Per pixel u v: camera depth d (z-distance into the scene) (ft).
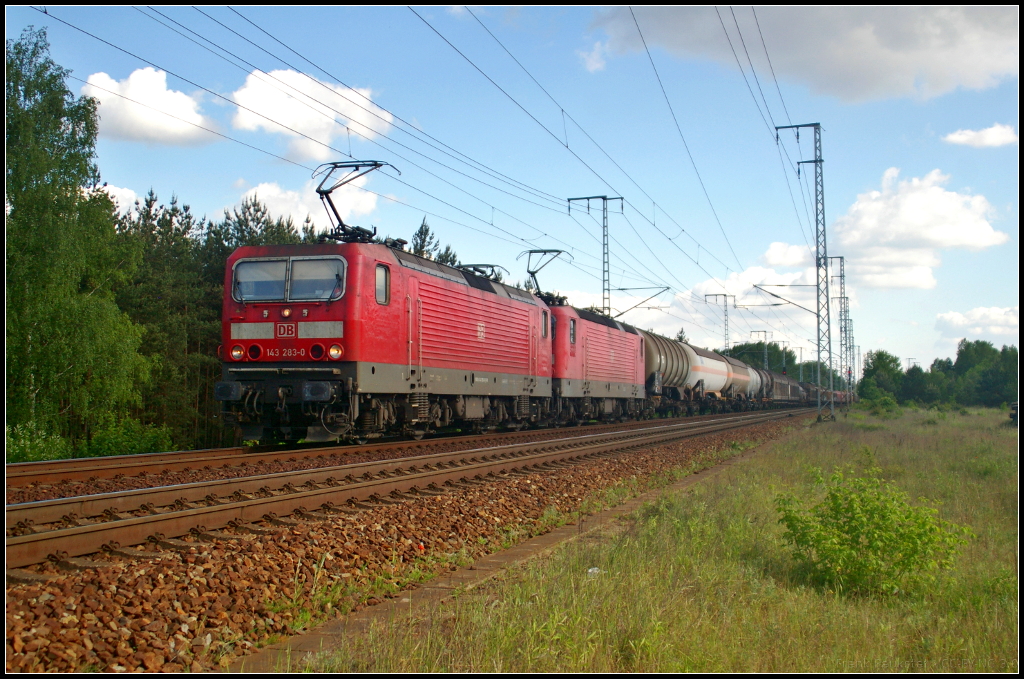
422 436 65.16
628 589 21.74
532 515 36.68
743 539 30.86
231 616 19.24
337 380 50.55
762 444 83.25
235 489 33.50
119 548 23.48
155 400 125.59
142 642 16.96
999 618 21.56
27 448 66.33
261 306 51.75
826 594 24.62
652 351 132.98
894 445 73.51
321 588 22.18
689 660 17.39
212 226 145.89
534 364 81.92
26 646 15.89
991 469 51.83
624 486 47.80
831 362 127.54
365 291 51.49
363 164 54.80
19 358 86.43
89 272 100.07
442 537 30.32
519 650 17.13
